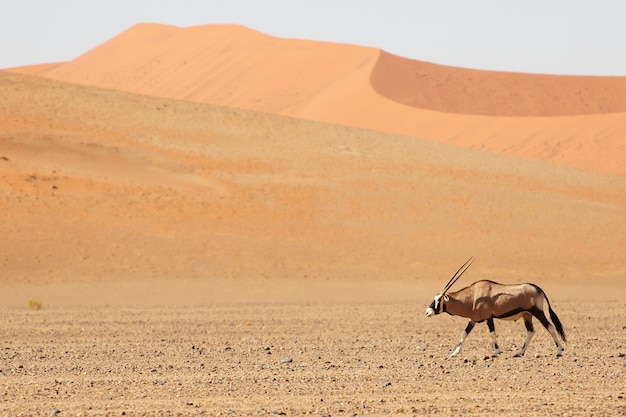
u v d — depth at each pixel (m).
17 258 133.38
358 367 54.62
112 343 71.31
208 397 43.03
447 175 196.25
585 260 154.12
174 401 41.81
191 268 136.25
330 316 97.75
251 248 146.75
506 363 56.00
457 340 72.50
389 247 152.75
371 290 130.00
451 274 142.25
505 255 153.25
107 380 48.94
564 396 42.69
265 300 120.56
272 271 137.62
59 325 87.19
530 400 41.44
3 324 87.94
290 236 153.88
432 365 55.25
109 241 143.50
